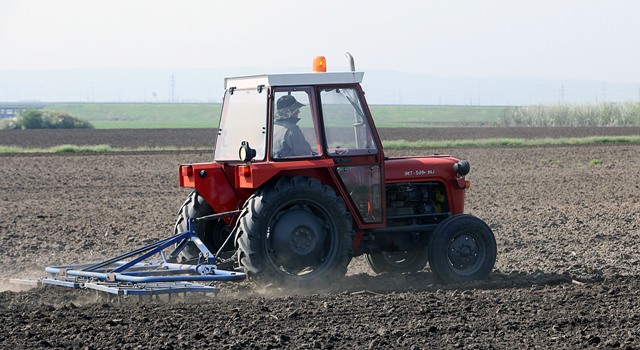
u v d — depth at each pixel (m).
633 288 12.68
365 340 9.73
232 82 13.39
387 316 10.85
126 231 19.69
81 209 23.91
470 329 10.20
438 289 12.74
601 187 28.81
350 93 12.91
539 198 25.83
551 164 38.44
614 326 10.41
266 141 12.48
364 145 13.01
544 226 20.03
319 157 12.66
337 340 9.73
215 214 13.23
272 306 11.38
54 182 31.72
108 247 17.56
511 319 10.71
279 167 12.33
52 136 77.81
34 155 45.69
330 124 12.77
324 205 12.52
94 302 11.92
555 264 15.34
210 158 43.50
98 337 9.74
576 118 97.50
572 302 11.70
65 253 16.92
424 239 13.91
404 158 14.01
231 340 9.66
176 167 38.28
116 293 11.18
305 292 12.48
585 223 20.50
